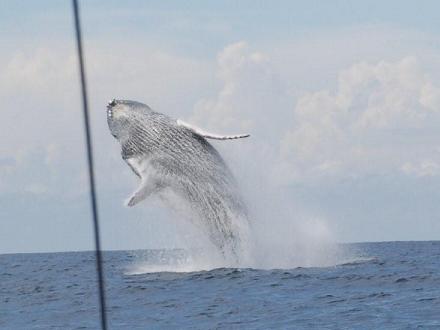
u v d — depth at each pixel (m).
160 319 85.75
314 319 81.12
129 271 151.62
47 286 137.00
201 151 116.44
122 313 92.12
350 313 84.50
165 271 134.25
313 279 115.44
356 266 139.38
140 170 118.06
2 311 102.81
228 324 80.19
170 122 116.94
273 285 109.38
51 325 87.00
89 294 115.38
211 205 118.75
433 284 110.25
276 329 75.94
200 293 104.44
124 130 118.19
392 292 101.75
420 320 78.38
